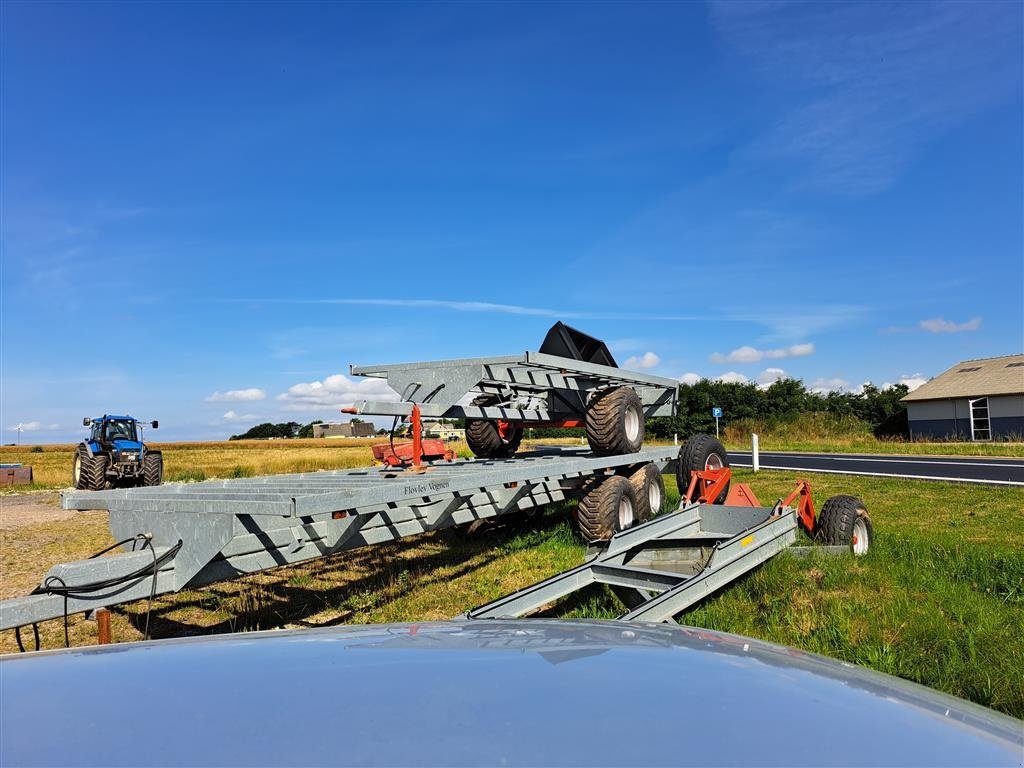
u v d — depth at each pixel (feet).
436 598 20.08
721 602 16.76
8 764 2.14
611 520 24.71
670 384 33.22
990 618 15.64
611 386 28.73
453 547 28.12
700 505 23.06
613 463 25.93
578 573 14.24
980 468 61.31
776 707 2.93
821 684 3.42
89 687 3.08
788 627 15.43
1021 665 12.85
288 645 3.94
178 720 2.57
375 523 15.81
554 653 3.71
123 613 19.39
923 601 17.19
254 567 12.89
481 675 3.20
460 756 2.20
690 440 30.19
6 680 3.26
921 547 23.79
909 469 61.00
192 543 11.98
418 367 22.25
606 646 3.92
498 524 30.01
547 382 24.79
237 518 11.94
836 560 19.93
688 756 2.28
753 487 46.80
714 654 3.87
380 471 20.63
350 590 21.17
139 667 3.45
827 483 48.80
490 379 21.54
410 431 23.41
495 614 11.42
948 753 2.63
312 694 2.90
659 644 4.06
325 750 2.25
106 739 2.37
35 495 67.31
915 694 3.54
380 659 3.53
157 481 64.59
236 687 3.02
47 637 17.51
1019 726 3.27
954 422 135.54
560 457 29.99
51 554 30.42
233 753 2.23
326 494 11.78
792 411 149.69
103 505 14.10
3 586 24.13
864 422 153.99
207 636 4.39
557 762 2.17
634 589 15.76
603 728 2.51
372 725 2.50
